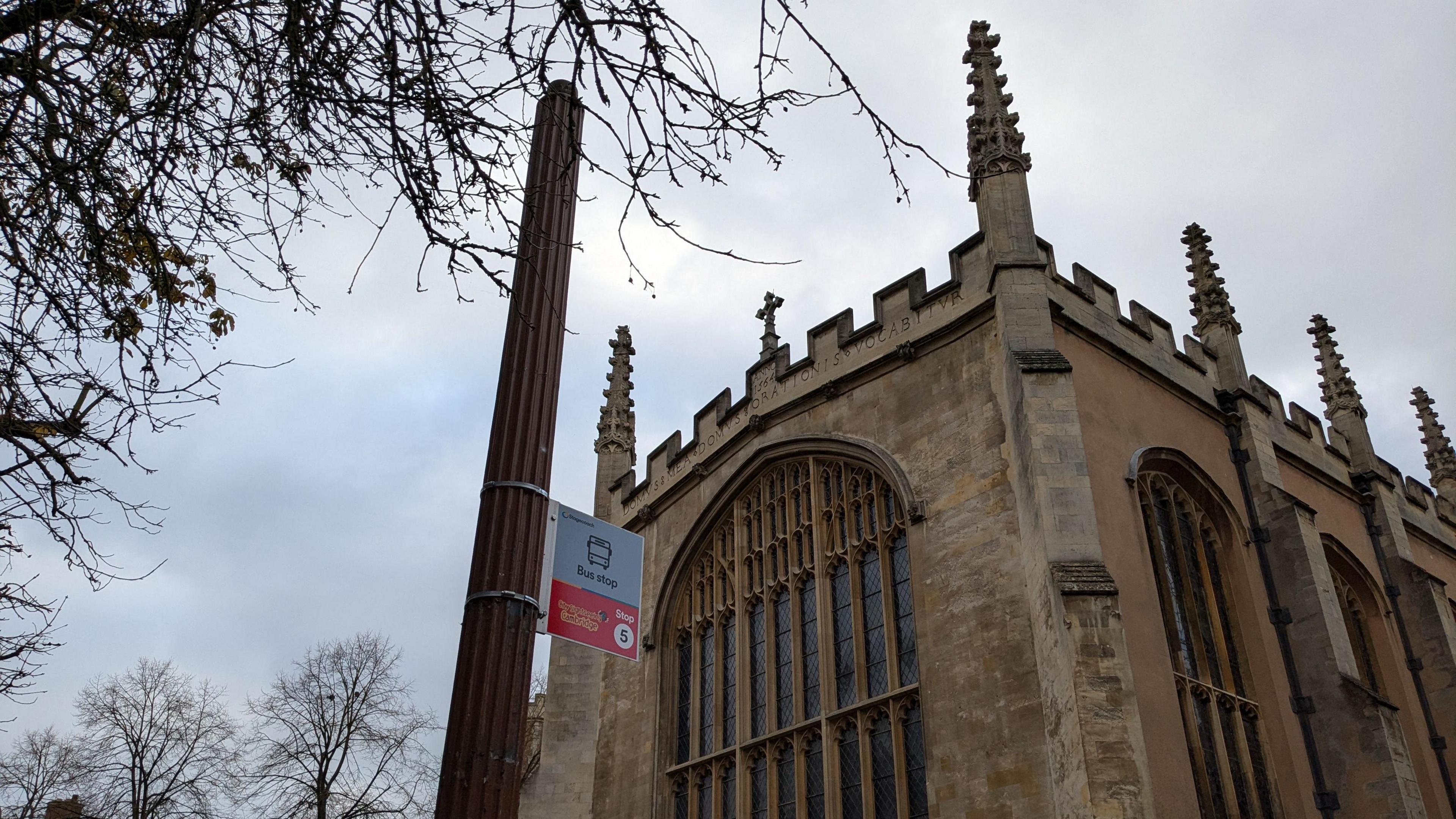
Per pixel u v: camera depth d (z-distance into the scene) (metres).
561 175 7.08
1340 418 32.53
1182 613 21.38
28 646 9.09
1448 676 27.55
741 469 26.97
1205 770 19.05
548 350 8.27
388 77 6.57
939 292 23.91
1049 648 17.89
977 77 24.97
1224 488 23.78
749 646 25.55
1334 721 21.42
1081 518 18.50
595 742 28.91
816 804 22.08
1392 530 30.03
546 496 7.78
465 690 6.83
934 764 19.50
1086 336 22.27
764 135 6.52
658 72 6.29
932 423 22.77
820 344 26.67
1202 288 28.09
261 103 6.86
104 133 7.18
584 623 8.15
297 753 39.97
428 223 6.95
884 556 22.69
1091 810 15.64
